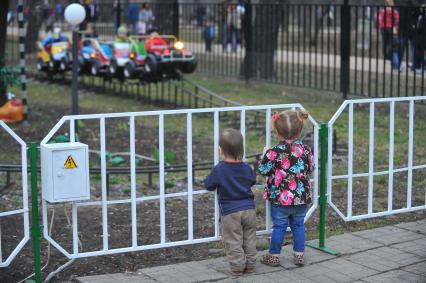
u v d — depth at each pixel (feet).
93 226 24.53
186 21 70.95
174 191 29.30
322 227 21.22
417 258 20.44
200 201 27.86
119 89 60.08
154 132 42.29
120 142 39.55
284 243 22.06
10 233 23.56
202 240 20.21
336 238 22.38
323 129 20.90
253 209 19.13
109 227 24.39
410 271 19.36
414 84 43.57
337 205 26.71
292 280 18.70
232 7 62.80
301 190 19.31
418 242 21.95
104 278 18.85
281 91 55.11
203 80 63.21
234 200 18.90
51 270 20.06
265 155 19.43
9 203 27.17
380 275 19.07
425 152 35.04
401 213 25.58
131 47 51.75
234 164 19.02
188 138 19.75
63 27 82.94
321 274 19.16
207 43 66.69
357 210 26.03
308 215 21.48
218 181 18.92
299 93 53.57
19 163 33.50
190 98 51.49
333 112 45.80
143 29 71.67
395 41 48.06
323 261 20.22
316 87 50.96
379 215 22.93
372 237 22.50
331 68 64.34
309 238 22.58
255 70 58.34
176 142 39.27
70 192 17.67
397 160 33.27
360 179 30.55
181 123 44.91
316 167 21.39
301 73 62.85
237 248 18.92
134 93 57.62
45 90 61.31
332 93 51.47
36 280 18.21
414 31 43.21
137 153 36.96
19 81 46.09
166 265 20.10
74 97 38.40
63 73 65.00
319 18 76.79
